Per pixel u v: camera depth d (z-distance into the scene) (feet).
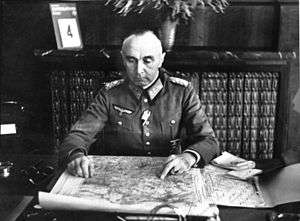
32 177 5.32
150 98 7.09
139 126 7.00
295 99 7.14
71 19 10.44
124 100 7.09
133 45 7.07
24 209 4.60
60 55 10.05
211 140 6.37
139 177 5.32
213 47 10.92
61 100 10.30
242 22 10.90
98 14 10.88
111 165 5.69
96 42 11.03
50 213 4.50
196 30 10.92
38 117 10.21
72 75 10.18
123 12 10.71
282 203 4.75
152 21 10.63
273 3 10.80
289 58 9.85
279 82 10.02
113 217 4.06
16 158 5.89
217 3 10.68
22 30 10.98
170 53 9.71
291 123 10.35
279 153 10.18
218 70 9.91
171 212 4.09
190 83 7.25
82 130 6.68
